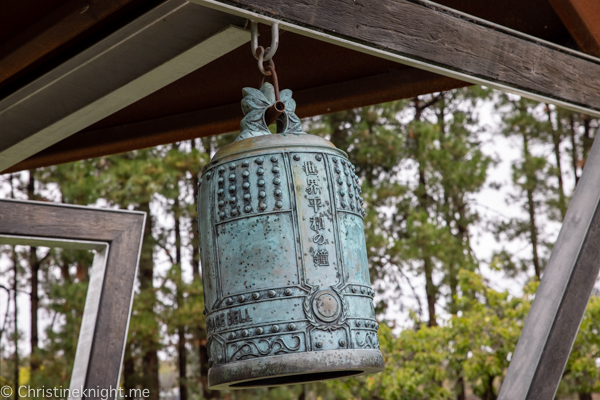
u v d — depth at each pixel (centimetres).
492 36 239
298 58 368
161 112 402
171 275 1425
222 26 245
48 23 267
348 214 213
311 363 195
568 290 253
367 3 211
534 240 1669
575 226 265
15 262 1650
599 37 282
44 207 260
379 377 1112
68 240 260
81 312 1432
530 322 253
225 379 199
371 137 1619
